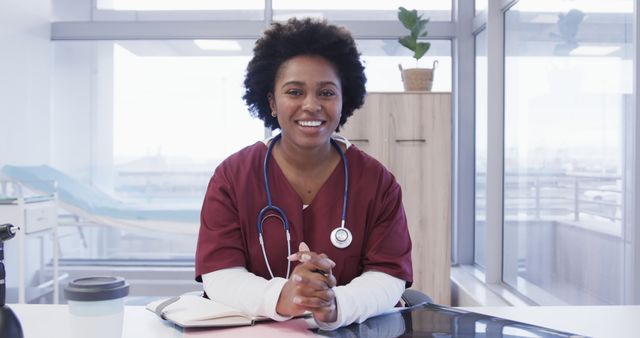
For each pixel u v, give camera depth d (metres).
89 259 3.70
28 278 3.42
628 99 1.74
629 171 1.73
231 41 3.58
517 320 0.95
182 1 3.56
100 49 3.62
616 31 1.81
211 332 0.88
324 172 1.13
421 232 2.73
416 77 2.75
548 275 2.36
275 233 1.07
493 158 2.93
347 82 1.12
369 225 1.10
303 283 0.86
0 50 3.15
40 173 3.16
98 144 3.66
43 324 0.93
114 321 0.73
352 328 0.90
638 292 1.66
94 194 3.36
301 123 1.03
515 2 2.74
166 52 3.61
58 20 3.60
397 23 3.42
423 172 2.73
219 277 1.00
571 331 0.89
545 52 2.39
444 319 0.95
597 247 1.93
